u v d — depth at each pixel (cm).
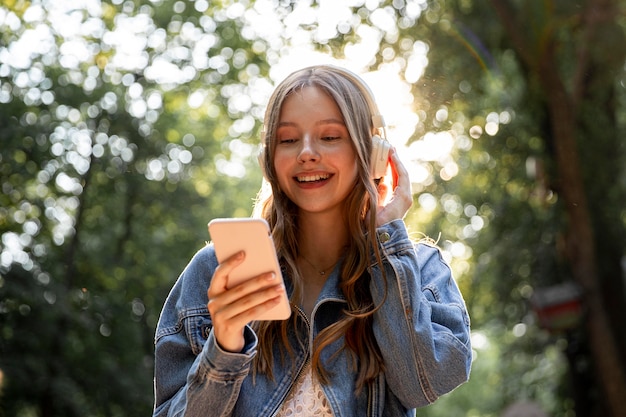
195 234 2128
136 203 2080
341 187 253
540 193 1359
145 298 2042
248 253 211
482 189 1535
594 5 1234
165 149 2062
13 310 1809
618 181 1329
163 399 252
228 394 230
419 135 1417
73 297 1889
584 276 1284
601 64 1296
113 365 1883
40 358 1822
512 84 1404
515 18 1266
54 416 1825
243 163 2491
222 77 1839
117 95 2000
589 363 1432
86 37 1920
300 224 263
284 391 244
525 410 1082
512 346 1705
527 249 1488
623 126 1369
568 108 1270
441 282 262
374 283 249
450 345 246
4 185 1941
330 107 254
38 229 1975
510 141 1432
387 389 250
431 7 1437
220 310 216
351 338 249
